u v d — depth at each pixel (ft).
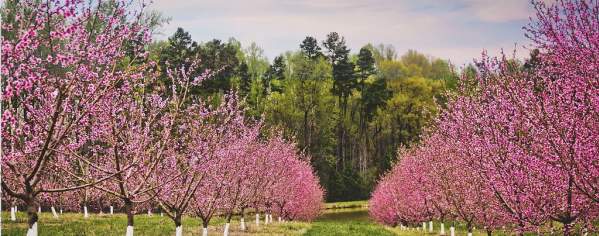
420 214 106.63
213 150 49.42
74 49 27.76
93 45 29.09
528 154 38.40
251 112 197.77
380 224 139.33
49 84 29.09
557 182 37.09
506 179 39.55
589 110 33.83
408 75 296.51
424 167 86.22
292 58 295.48
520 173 38.37
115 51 30.30
